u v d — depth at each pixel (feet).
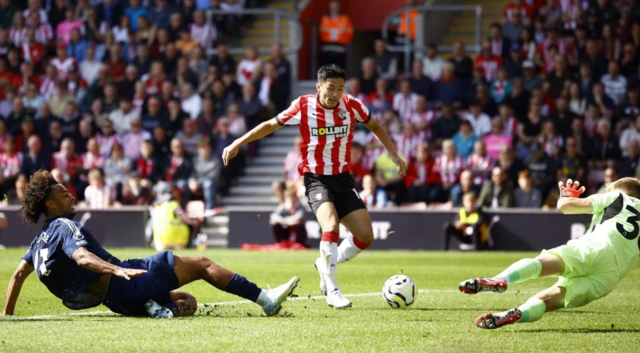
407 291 87.30
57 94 243.60
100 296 75.15
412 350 61.67
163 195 209.56
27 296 97.76
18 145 235.61
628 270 71.87
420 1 256.73
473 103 221.46
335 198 92.68
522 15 239.71
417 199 210.79
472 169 210.38
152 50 251.80
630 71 225.35
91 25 260.21
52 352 59.52
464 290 67.46
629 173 204.74
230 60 246.06
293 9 265.75
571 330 72.43
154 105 237.04
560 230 197.67
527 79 225.15
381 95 229.86
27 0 270.67
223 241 217.36
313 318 78.84
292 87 258.98
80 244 72.02
